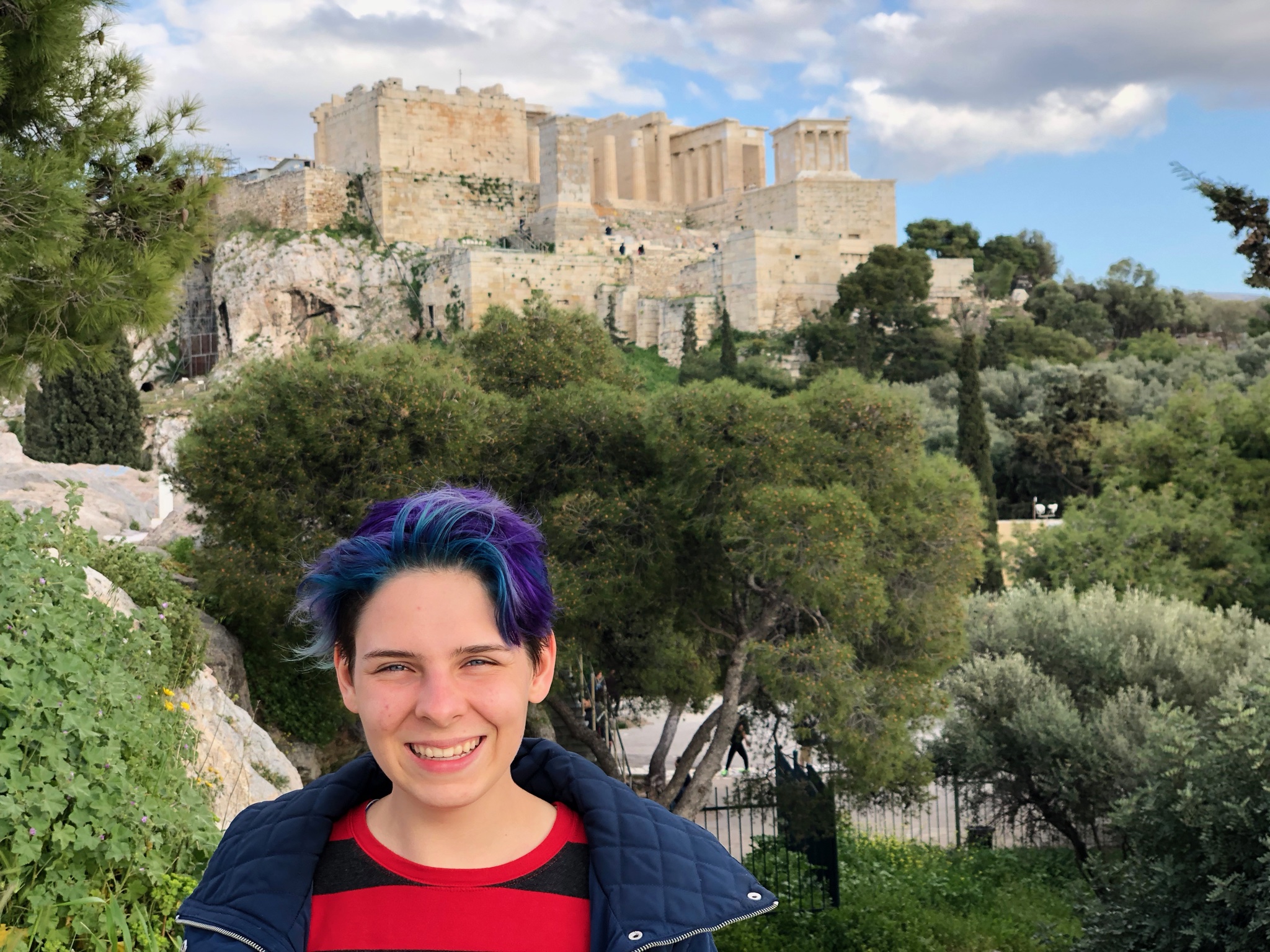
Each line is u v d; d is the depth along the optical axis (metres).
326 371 16.19
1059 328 93.12
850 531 14.66
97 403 36.53
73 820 4.68
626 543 15.91
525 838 2.00
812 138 99.50
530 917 1.88
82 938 4.75
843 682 15.20
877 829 22.33
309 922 1.91
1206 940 12.62
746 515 15.19
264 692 17.03
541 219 84.81
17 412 43.28
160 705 6.66
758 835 19.64
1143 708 17.02
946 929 16.05
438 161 84.56
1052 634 20.17
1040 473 51.31
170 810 5.35
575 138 84.81
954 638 17.08
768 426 15.62
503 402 17.33
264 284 78.44
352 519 15.25
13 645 4.92
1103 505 33.38
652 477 17.16
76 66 10.06
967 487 16.95
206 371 82.62
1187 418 36.44
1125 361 67.69
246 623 17.06
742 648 17.12
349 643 2.00
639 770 24.25
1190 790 12.42
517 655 1.95
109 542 10.78
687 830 2.05
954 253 113.81
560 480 17.20
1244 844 12.12
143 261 9.94
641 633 18.59
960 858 19.73
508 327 20.09
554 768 2.15
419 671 1.88
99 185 10.18
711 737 21.72
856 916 16.58
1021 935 15.91
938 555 16.75
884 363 72.94
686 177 109.19
